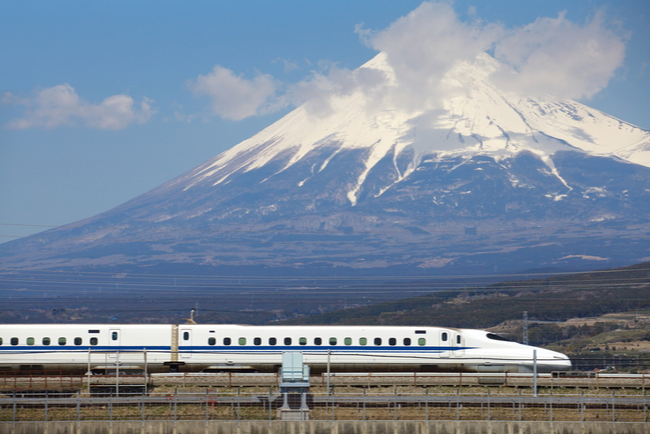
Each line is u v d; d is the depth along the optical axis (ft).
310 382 325.42
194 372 352.08
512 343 363.97
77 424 279.28
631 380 327.47
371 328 360.28
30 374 331.57
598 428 285.64
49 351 338.75
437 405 304.30
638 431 285.84
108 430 280.10
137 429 280.51
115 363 345.92
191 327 353.72
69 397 312.50
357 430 283.59
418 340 359.05
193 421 282.15
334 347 355.56
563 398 288.92
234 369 352.28
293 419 284.61
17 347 343.87
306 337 355.15
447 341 359.87
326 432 282.97
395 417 287.69
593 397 295.48
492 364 356.79
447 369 358.23
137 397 294.25
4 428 277.44
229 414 296.51
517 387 329.52
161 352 348.18
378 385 329.11
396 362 356.18
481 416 296.51
